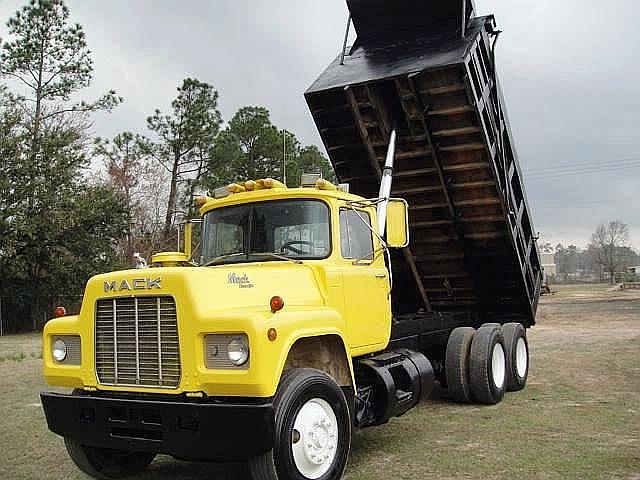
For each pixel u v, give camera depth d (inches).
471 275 431.5
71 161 1200.2
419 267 437.1
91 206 1168.2
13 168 1129.4
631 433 297.3
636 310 1232.2
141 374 215.9
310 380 215.5
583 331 839.1
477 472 242.8
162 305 212.4
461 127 366.0
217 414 197.0
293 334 211.0
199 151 1480.1
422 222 413.1
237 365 199.5
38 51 1263.5
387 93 378.9
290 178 1451.8
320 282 250.5
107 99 1332.4
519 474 238.7
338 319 238.1
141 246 1334.9
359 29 404.5
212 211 285.1
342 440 226.1
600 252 3523.6
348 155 411.5
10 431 337.1
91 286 229.9
